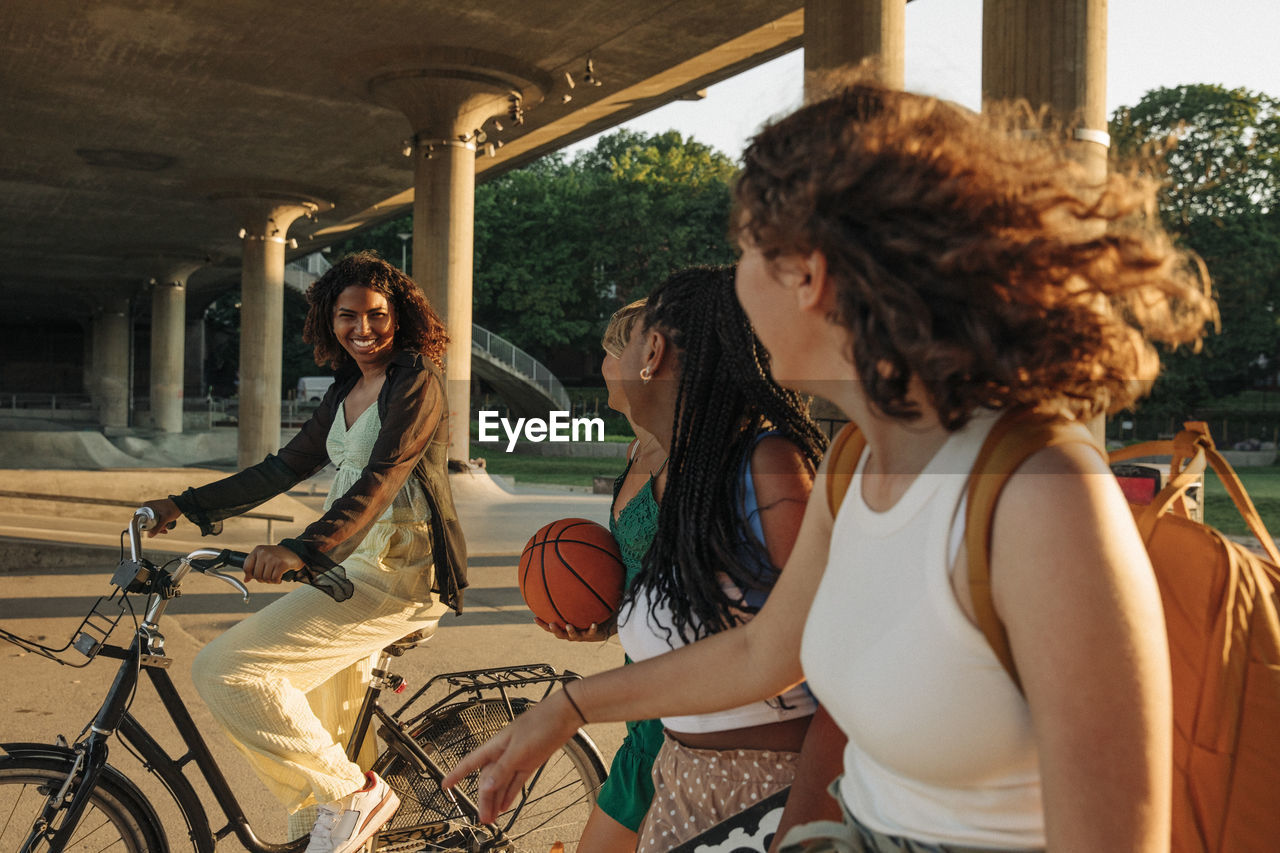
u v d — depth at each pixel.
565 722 1.42
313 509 13.76
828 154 0.92
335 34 17.34
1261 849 1.09
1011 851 0.93
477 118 19.42
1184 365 31.11
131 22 16.77
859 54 10.59
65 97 20.73
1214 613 1.12
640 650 1.79
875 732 0.98
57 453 31.48
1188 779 1.13
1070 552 0.84
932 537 0.92
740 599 1.62
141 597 7.79
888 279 0.87
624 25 16.86
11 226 35.75
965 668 0.91
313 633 2.67
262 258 29.02
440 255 19.52
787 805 1.39
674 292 1.77
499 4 16.09
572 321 54.00
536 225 52.31
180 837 3.69
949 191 0.86
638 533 1.94
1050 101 8.34
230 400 65.56
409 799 2.99
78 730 4.79
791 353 1.03
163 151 25.09
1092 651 0.82
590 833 2.16
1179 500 1.26
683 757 1.68
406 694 5.43
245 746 2.65
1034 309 0.86
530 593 2.03
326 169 26.88
